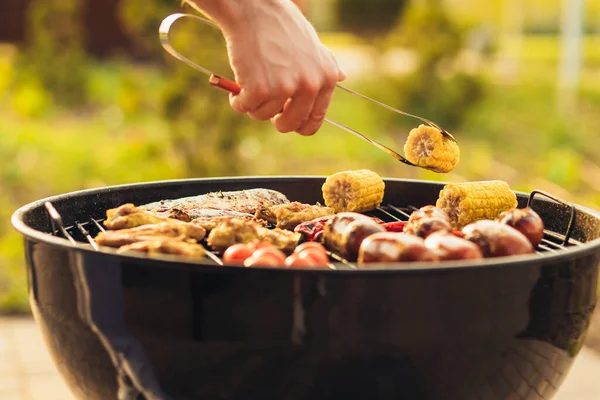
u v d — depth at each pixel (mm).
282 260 1351
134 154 6176
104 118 8766
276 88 1482
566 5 9641
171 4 5004
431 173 5594
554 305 1334
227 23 1509
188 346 1269
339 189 1912
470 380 1307
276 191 2141
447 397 1309
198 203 1928
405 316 1217
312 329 1218
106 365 1376
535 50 18781
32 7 10578
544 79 12594
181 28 4688
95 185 5656
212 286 1228
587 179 6129
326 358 1236
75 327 1373
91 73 12008
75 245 1325
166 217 1715
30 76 10156
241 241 1539
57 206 1790
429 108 8477
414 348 1239
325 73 1534
